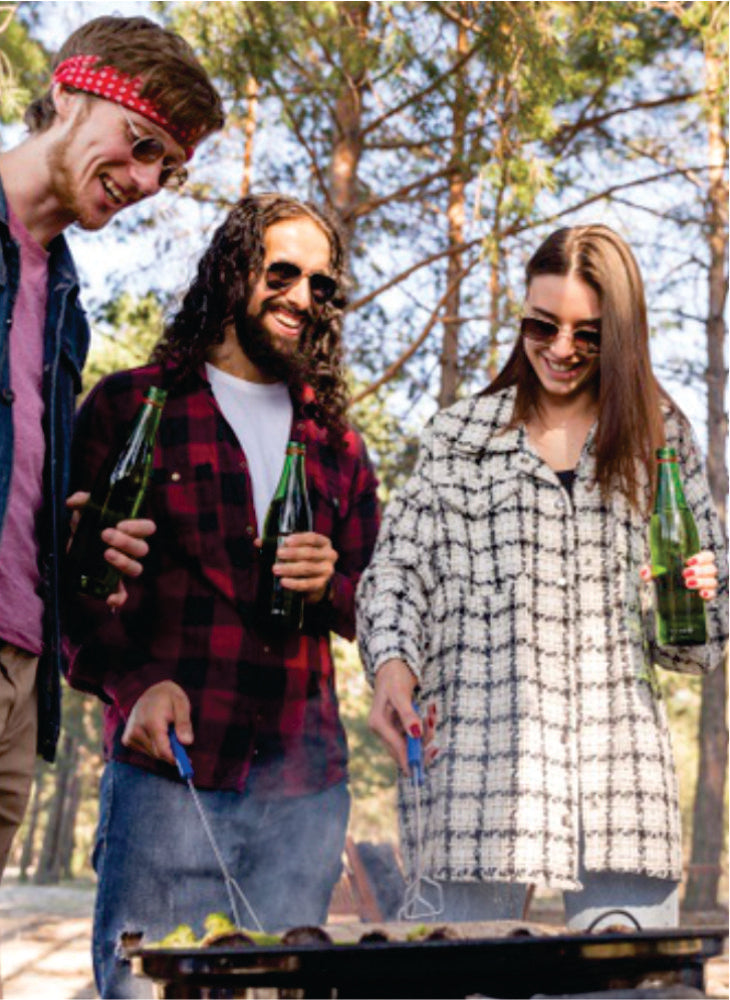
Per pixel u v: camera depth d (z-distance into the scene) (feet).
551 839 5.81
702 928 4.02
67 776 58.54
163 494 6.96
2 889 41.73
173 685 6.57
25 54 18.75
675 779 6.01
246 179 22.90
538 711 5.97
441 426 6.60
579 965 3.92
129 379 7.22
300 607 6.97
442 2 19.72
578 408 6.51
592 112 24.76
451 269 24.07
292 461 7.07
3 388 5.73
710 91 23.89
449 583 6.27
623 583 6.17
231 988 3.67
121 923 6.52
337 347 7.79
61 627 6.75
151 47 5.89
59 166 5.94
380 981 3.71
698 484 6.41
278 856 6.86
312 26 19.30
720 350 27.78
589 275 6.15
